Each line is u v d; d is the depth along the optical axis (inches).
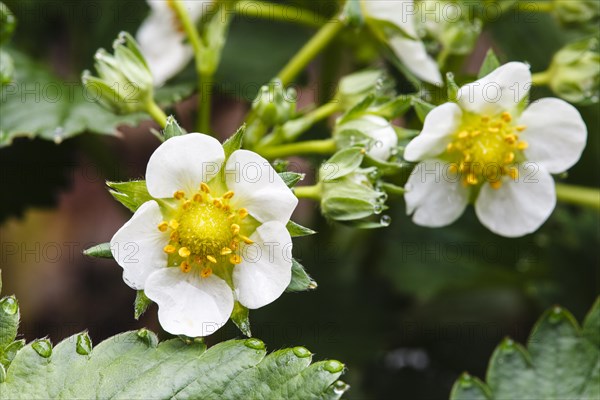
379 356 15.8
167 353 12.6
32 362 12.5
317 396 12.5
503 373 13.4
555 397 13.3
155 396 12.5
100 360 12.6
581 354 13.4
